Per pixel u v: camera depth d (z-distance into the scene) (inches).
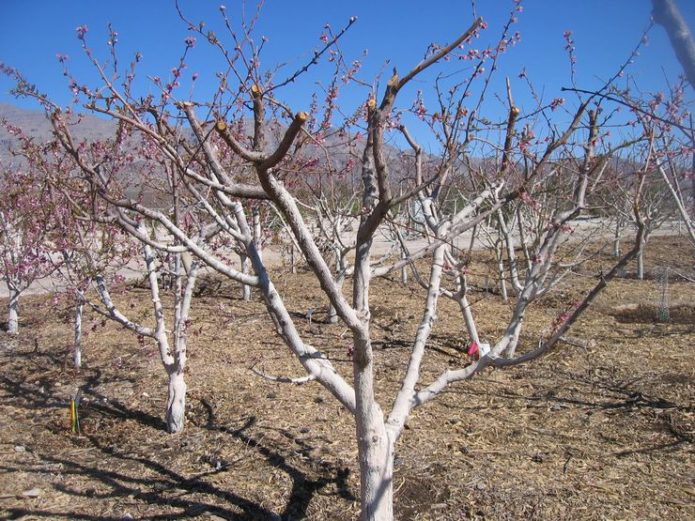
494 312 307.7
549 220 185.6
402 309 315.0
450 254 197.9
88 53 118.1
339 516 131.9
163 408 194.2
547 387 202.4
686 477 143.0
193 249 99.1
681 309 304.5
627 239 558.6
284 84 109.5
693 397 187.3
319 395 198.5
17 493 143.4
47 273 220.4
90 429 181.3
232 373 219.8
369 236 101.9
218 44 116.7
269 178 86.6
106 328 288.0
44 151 166.1
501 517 128.3
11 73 121.2
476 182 203.9
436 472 146.3
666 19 50.7
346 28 108.8
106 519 133.0
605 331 267.0
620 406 185.2
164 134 130.6
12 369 236.8
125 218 107.3
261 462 155.9
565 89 81.8
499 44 118.6
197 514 134.3
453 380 119.4
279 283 384.5
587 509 130.2
